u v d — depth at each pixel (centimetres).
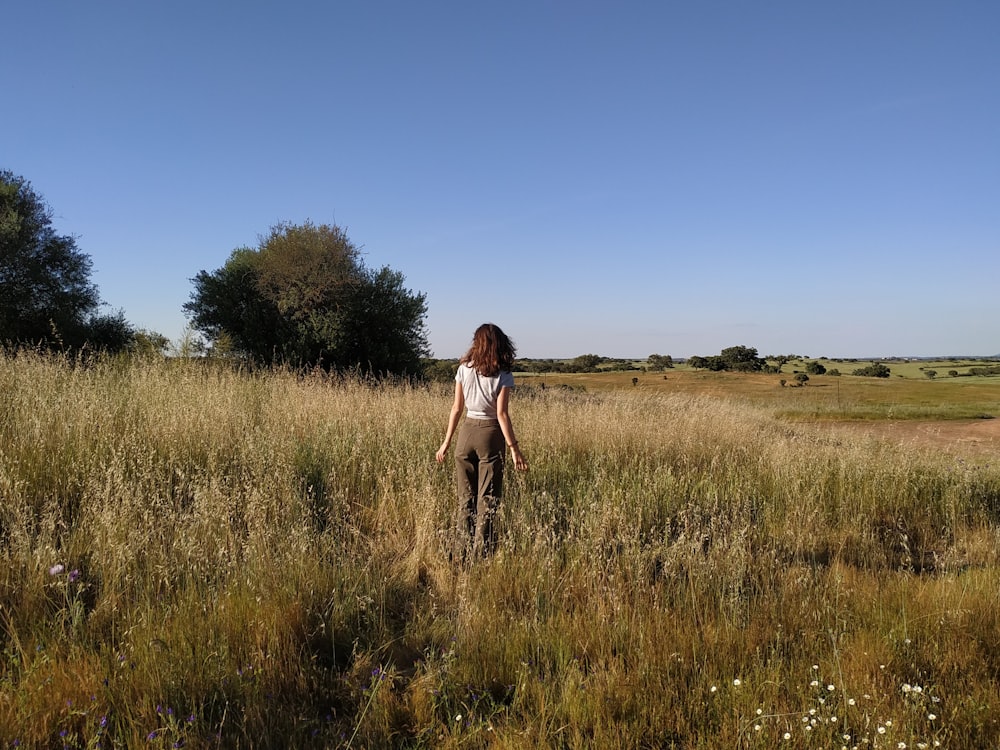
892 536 571
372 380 1351
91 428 572
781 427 1234
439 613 376
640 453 755
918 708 266
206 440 598
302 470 575
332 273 2291
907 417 2189
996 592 384
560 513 530
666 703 274
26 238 2195
